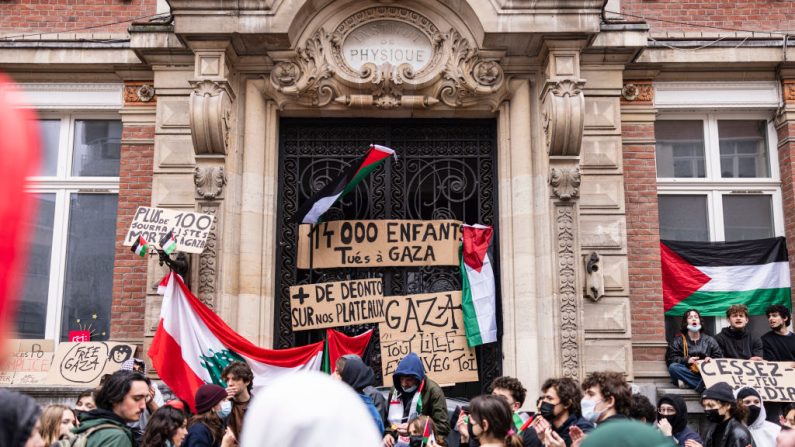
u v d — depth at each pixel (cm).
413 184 954
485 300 901
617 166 932
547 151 892
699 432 849
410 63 920
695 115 1021
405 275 930
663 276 977
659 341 930
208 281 857
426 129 964
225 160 884
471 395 912
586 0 871
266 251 900
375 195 948
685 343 889
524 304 881
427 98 919
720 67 993
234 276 880
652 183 973
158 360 803
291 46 902
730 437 625
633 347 927
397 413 691
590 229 915
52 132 1014
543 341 870
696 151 1022
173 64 946
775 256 984
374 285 913
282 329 914
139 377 483
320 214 876
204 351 825
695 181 1007
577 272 870
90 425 461
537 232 900
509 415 444
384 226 927
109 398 473
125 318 937
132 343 927
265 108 928
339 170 955
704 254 984
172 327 822
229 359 828
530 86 930
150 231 841
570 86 876
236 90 918
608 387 511
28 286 975
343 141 961
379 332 905
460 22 916
